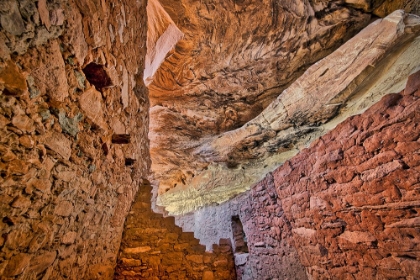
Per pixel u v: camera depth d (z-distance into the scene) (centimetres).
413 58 342
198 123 619
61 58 93
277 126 529
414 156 108
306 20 379
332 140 154
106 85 145
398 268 119
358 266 142
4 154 70
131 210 258
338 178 149
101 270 193
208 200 793
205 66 469
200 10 371
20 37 69
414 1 345
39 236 99
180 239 253
